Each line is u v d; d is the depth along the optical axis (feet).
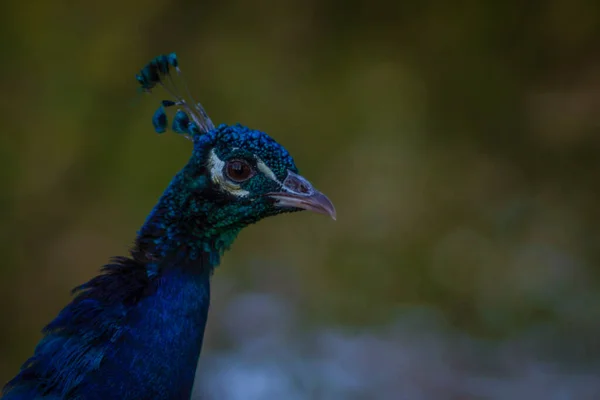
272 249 45.19
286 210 15.78
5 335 34.73
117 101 42.52
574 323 37.40
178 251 14.78
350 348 34.58
